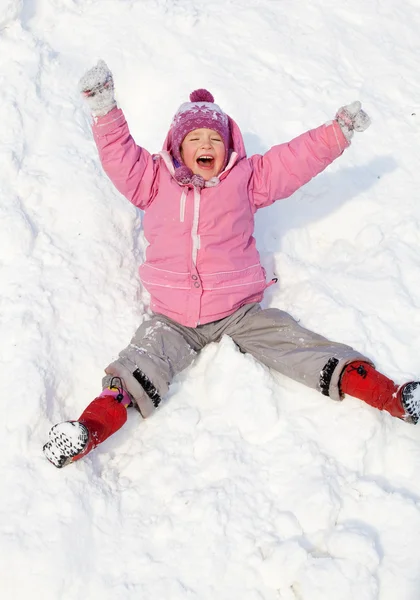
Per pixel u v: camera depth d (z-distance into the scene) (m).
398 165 3.30
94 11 3.79
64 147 3.13
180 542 2.14
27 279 2.68
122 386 2.39
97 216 2.90
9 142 3.06
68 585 2.07
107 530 2.18
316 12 3.94
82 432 2.16
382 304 2.74
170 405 2.48
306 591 2.02
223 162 2.70
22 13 3.65
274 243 3.09
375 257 2.93
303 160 2.70
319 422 2.38
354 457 2.29
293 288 2.87
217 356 2.55
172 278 2.62
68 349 2.56
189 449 2.36
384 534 2.12
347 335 2.63
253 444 2.36
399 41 3.88
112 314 2.71
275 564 2.06
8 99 3.18
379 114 3.49
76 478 2.22
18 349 2.48
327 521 2.15
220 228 2.61
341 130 2.65
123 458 2.38
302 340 2.54
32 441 2.31
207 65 3.60
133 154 2.65
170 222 2.62
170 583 2.07
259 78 3.59
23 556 2.09
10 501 2.19
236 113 3.45
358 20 3.94
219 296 2.61
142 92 3.55
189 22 3.75
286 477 2.26
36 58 3.38
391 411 2.30
